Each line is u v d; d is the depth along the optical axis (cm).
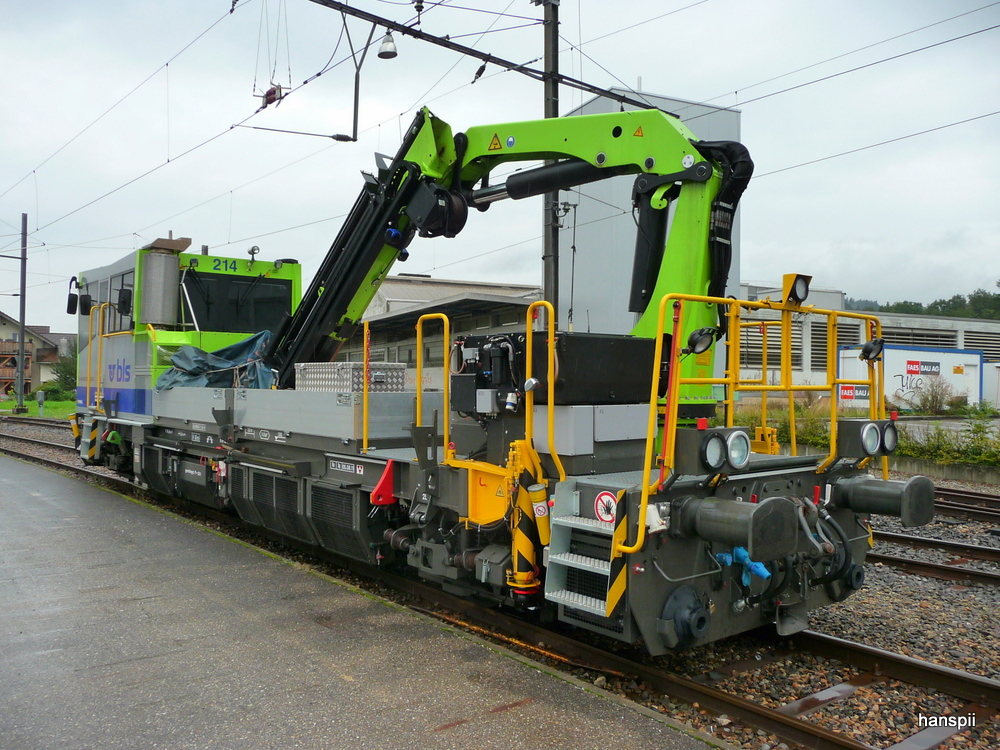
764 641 545
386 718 393
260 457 775
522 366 502
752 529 389
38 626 535
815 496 515
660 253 569
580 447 472
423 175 696
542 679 443
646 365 526
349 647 494
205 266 1040
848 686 470
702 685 437
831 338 505
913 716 429
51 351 6638
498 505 505
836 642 509
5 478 1304
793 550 415
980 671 496
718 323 545
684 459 417
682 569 437
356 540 647
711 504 417
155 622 543
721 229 533
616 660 480
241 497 813
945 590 681
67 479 1292
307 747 364
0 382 6084
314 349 827
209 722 389
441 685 434
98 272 1231
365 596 609
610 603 411
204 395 876
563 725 386
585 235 2022
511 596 521
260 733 377
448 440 548
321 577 665
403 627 534
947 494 1193
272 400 754
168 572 680
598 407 482
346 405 643
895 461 1600
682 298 420
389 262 794
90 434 1245
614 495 427
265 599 600
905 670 476
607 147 588
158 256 1001
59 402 5122
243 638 511
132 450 1148
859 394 2395
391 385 691
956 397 2734
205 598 602
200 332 1030
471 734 377
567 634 548
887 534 898
